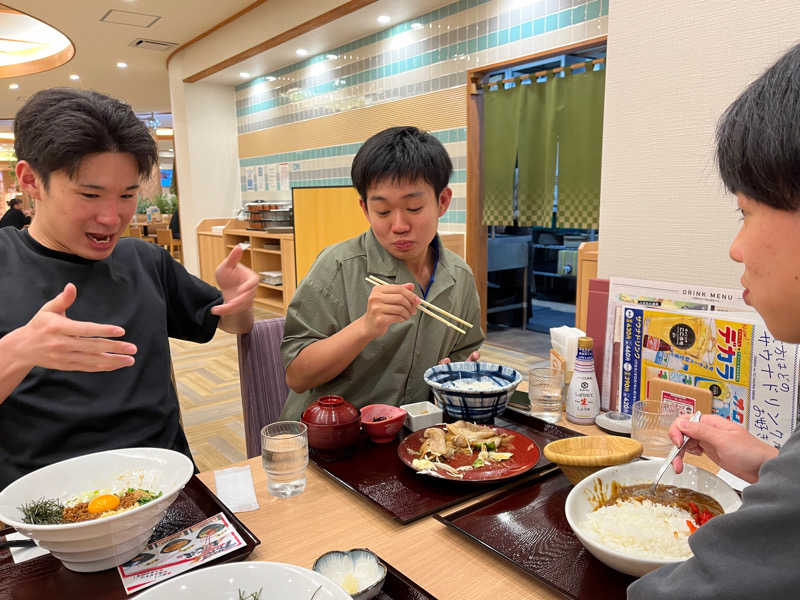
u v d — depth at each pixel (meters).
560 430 1.27
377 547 0.84
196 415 3.40
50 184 1.01
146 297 1.31
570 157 3.97
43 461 1.13
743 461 0.82
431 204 1.35
